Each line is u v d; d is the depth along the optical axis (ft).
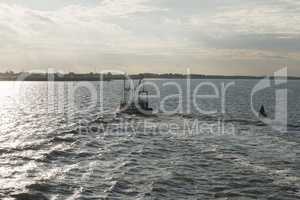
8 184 110.73
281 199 99.25
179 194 103.55
